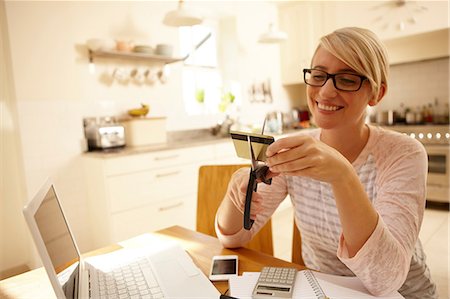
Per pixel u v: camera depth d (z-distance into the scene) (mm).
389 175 851
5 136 2311
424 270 926
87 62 2639
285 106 4477
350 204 655
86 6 2617
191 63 3566
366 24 3533
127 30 2881
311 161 613
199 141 2984
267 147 672
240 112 3848
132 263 902
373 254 662
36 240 590
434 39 3393
